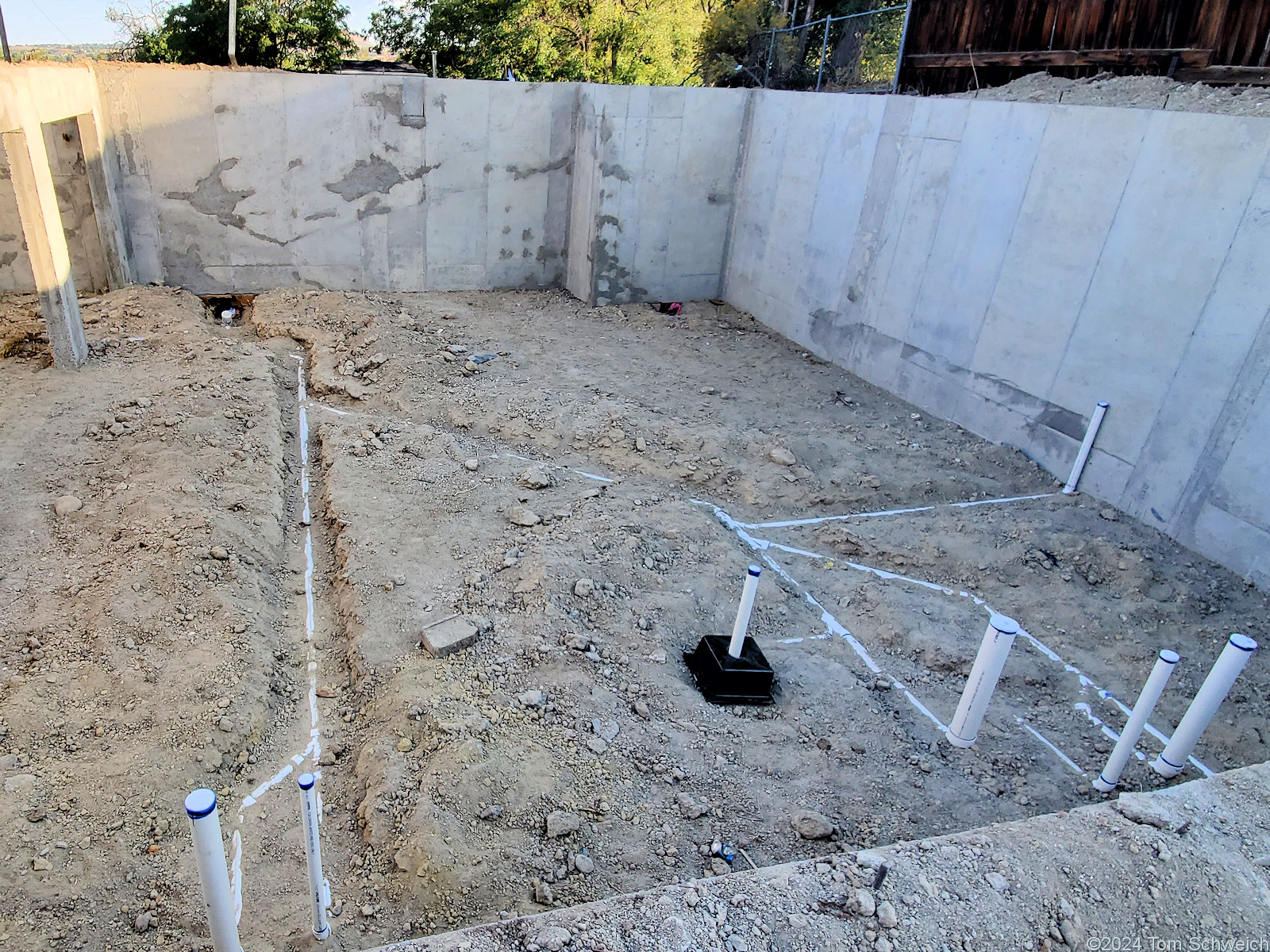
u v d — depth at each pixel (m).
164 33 17.44
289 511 6.67
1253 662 5.57
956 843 3.37
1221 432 6.34
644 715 4.76
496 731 4.43
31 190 7.32
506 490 7.03
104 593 5.18
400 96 10.86
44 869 3.55
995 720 5.06
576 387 9.14
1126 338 7.00
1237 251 6.12
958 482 7.65
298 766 4.42
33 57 9.68
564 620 5.41
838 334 10.43
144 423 7.16
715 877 3.17
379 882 3.68
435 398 8.57
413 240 11.67
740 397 9.29
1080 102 7.85
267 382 8.29
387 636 5.20
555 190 12.16
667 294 12.54
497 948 2.82
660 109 11.30
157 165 10.18
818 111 10.36
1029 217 7.74
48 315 7.88
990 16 9.58
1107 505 7.28
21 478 6.35
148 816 3.88
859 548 6.75
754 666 5.04
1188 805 3.61
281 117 10.44
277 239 11.02
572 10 21.78
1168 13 7.80
